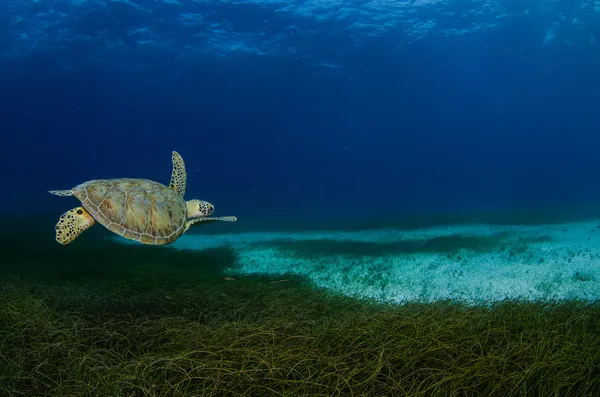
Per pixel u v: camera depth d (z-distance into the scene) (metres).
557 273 10.27
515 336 4.46
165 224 5.94
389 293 8.85
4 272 10.12
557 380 3.43
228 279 9.55
